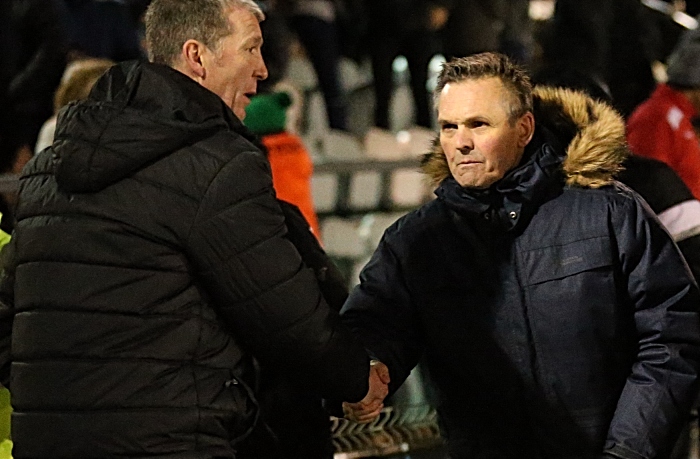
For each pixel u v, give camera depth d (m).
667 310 9.64
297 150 15.96
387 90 24.89
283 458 10.34
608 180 9.85
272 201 8.99
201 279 8.90
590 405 9.69
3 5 20.70
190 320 8.84
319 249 11.09
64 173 8.80
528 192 9.68
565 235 9.73
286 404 10.28
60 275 8.80
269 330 8.91
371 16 24.73
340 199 18.95
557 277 9.67
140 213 8.73
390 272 10.22
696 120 16.83
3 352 9.70
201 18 9.33
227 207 8.77
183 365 8.82
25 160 20.42
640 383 9.63
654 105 15.70
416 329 10.34
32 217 9.10
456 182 9.96
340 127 24.09
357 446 15.34
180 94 8.92
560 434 9.74
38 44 20.72
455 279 9.93
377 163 18.92
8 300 9.52
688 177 15.50
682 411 9.61
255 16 9.59
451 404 10.16
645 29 21.52
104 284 8.73
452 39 24.80
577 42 21.41
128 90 8.95
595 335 9.65
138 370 8.70
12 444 9.70
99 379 8.69
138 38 22.70
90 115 8.84
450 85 9.70
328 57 23.92
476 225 9.86
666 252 9.69
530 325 9.73
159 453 8.69
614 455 9.49
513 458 9.94
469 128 9.61
